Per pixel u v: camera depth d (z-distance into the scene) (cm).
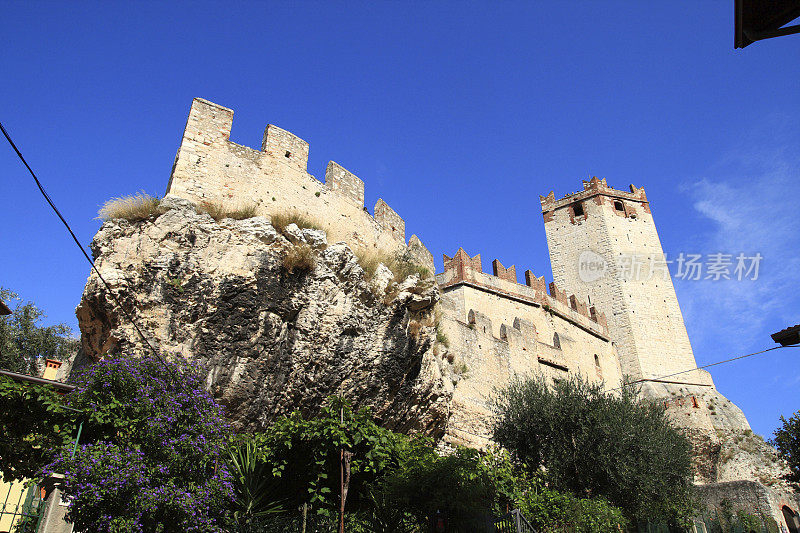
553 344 3847
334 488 1366
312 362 1708
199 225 1655
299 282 1733
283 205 2039
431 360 2138
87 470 1030
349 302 1812
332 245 1852
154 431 1120
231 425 1398
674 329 4809
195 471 1148
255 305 1620
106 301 1455
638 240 5150
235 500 1219
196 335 1534
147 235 1570
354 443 1391
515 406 2477
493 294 3638
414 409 2025
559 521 1775
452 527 1362
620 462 2169
